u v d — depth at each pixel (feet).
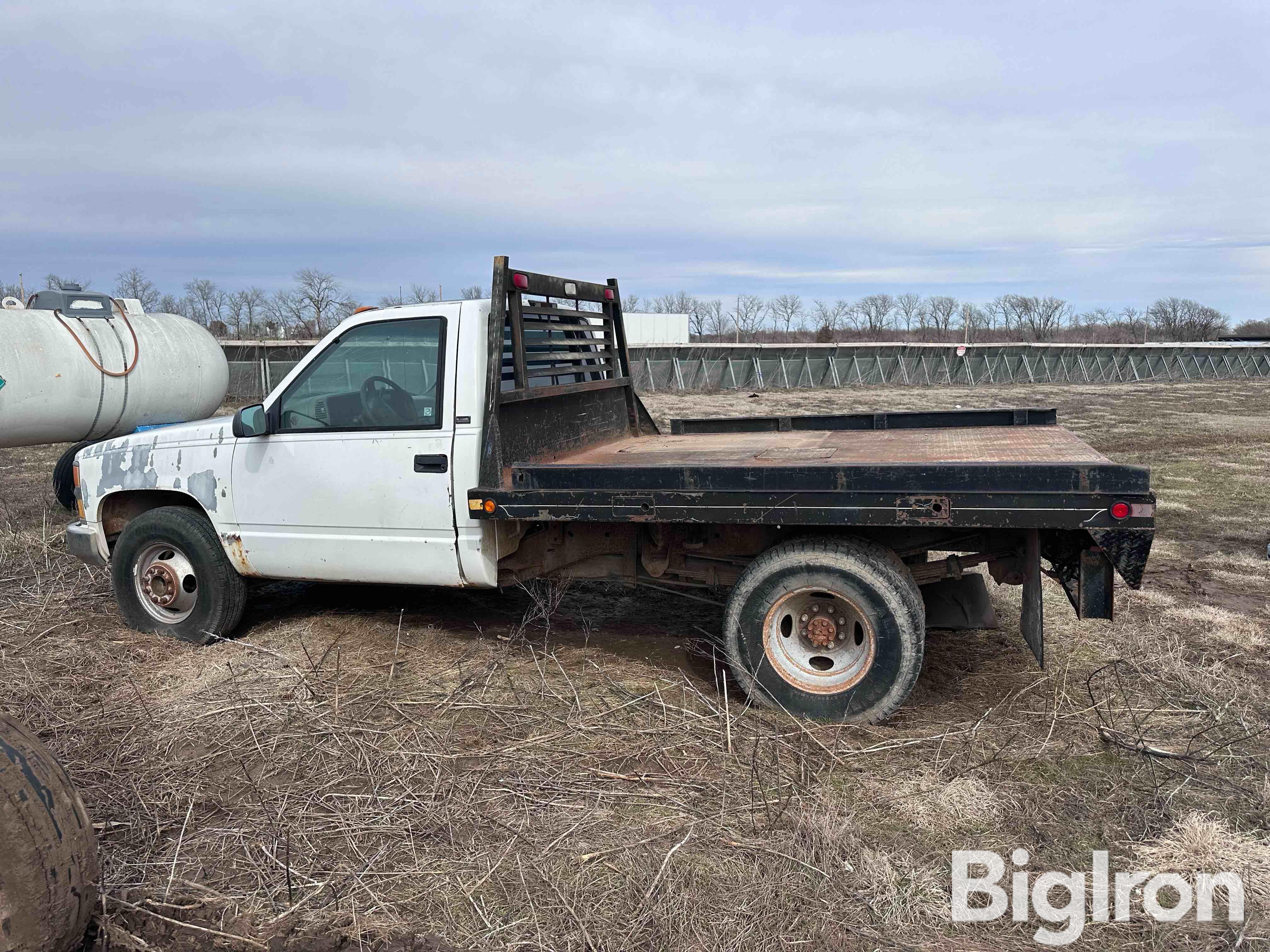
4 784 7.77
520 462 15.35
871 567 13.12
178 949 9.02
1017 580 13.99
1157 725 13.29
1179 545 24.99
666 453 17.12
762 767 12.16
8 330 28.43
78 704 14.83
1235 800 11.17
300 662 16.56
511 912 9.28
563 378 17.98
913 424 20.25
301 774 12.35
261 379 74.95
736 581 15.44
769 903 9.31
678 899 9.37
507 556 15.80
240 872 10.13
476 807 11.30
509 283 14.96
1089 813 10.95
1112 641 16.96
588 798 11.48
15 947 7.73
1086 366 111.75
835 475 12.71
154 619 18.21
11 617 19.42
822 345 99.14
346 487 15.83
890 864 9.96
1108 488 11.59
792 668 13.79
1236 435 51.24
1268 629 17.62
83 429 30.89
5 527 29.37
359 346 15.76
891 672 13.12
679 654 16.87
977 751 12.53
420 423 15.30
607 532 16.15
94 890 8.46
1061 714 13.65
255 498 16.70
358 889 9.70
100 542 18.79
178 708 14.53
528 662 16.40
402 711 14.24
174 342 32.99
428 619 19.03
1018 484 11.96
